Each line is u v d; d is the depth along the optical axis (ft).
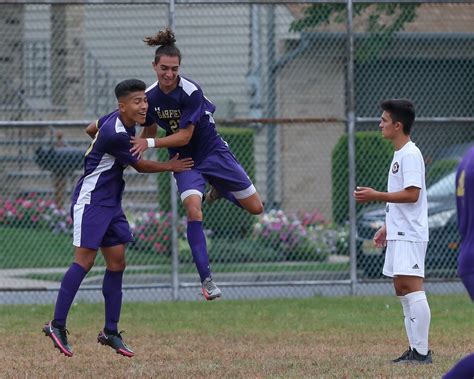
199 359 95.40
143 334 112.78
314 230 165.99
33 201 189.06
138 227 166.20
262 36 207.21
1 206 190.39
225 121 140.46
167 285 144.05
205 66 208.13
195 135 92.38
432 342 104.58
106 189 87.76
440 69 179.42
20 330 115.55
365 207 163.32
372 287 153.07
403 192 90.58
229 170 93.09
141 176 203.10
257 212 95.86
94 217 87.10
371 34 161.58
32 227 185.78
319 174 204.23
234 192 94.17
